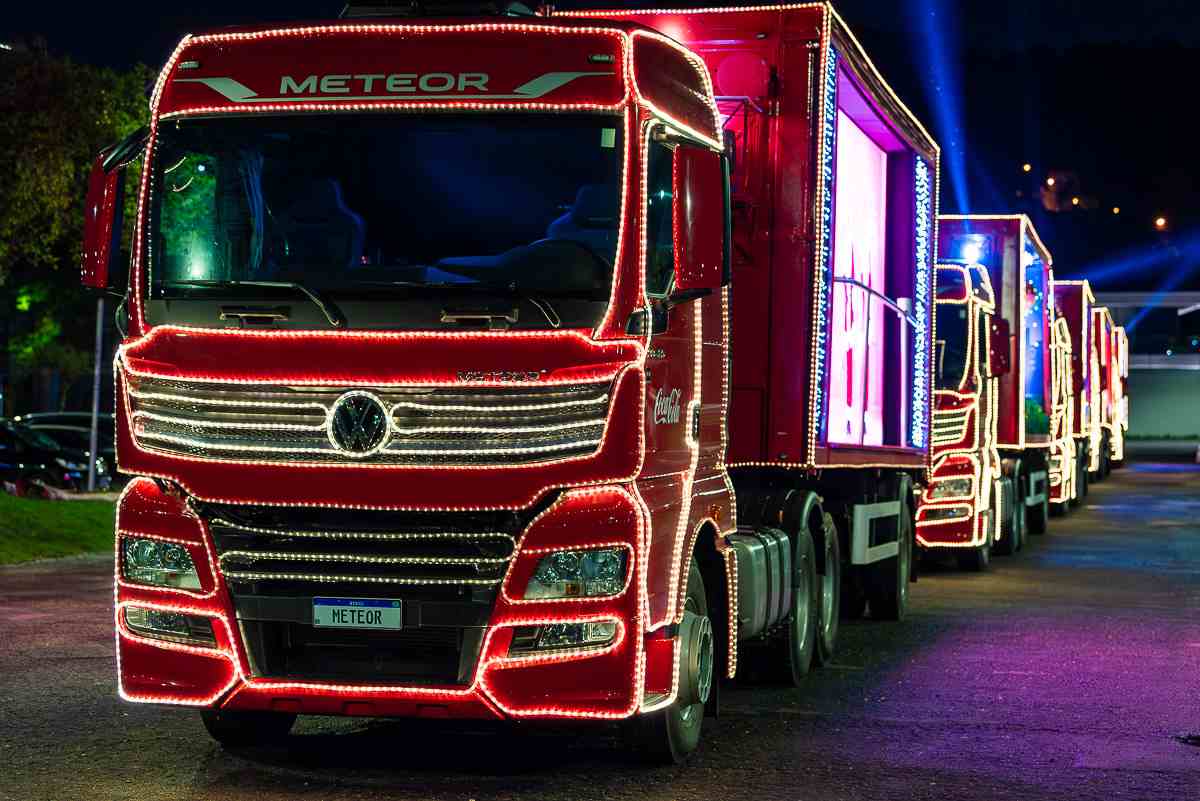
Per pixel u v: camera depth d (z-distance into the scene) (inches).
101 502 1037.2
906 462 583.2
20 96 1006.4
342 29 315.6
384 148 306.7
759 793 311.3
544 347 292.4
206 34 319.0
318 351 297.1
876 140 556.4
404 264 301.6
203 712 342.0
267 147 311.1
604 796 306.3
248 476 298.2
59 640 505.4
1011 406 952.9
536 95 305.0
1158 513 1364.4
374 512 298.2
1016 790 320.2
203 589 303.1
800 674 457.1
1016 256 960.3
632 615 295.1
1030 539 1084.5
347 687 298.2
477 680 294.4
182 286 307.9
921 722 393.4
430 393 294.2
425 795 304.8
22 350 1722.4
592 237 298.0
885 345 574.6
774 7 448.1
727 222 314.2
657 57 321.4
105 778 314.2
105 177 315.9
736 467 455.5
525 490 291.9
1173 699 432.5
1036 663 499.2
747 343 449.7
